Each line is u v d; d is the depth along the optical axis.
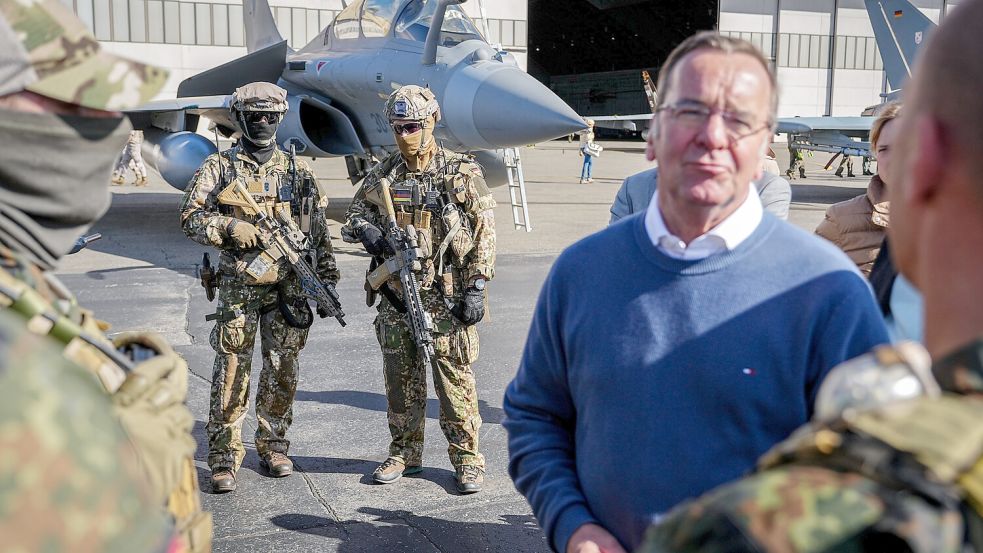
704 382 1.90
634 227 2.07
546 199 19.89
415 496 4.33
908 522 0.62
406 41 11.66
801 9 50.69
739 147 1.86
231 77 14.25
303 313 4.52
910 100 0.81
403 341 4.38
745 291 1.92
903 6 24.25
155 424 1.14
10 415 0.61
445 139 11.22
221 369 4.36
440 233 4.27
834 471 0.69
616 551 1.95
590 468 2.05
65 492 0.62
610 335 2.00
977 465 0.65
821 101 51.69
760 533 0.65
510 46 47.34
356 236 4.41
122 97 1.15
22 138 1.12
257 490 4.39
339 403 5.75
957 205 0.76
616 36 65.94
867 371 0.79
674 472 1.93
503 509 4.20
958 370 0.72
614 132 61.97
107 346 1.19
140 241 12.77
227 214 4.44
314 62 12.99
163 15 37.69
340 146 12.98
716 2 51.88
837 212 3.62
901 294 2.60
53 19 1.12
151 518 0.69
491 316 8.26
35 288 1.15
